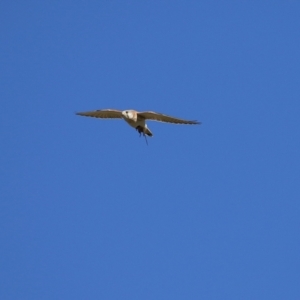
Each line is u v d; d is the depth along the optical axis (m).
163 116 26.66
